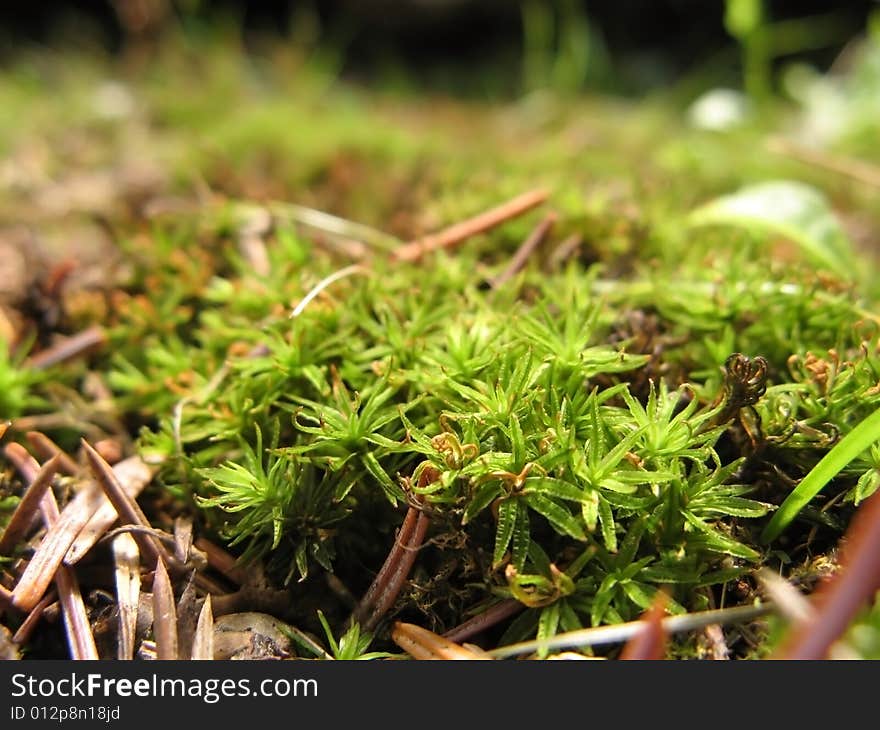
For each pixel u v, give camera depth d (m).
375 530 0.13
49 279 0.16
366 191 0.18
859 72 0.25
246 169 0.20
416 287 0.15
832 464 0.12
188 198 0.18
